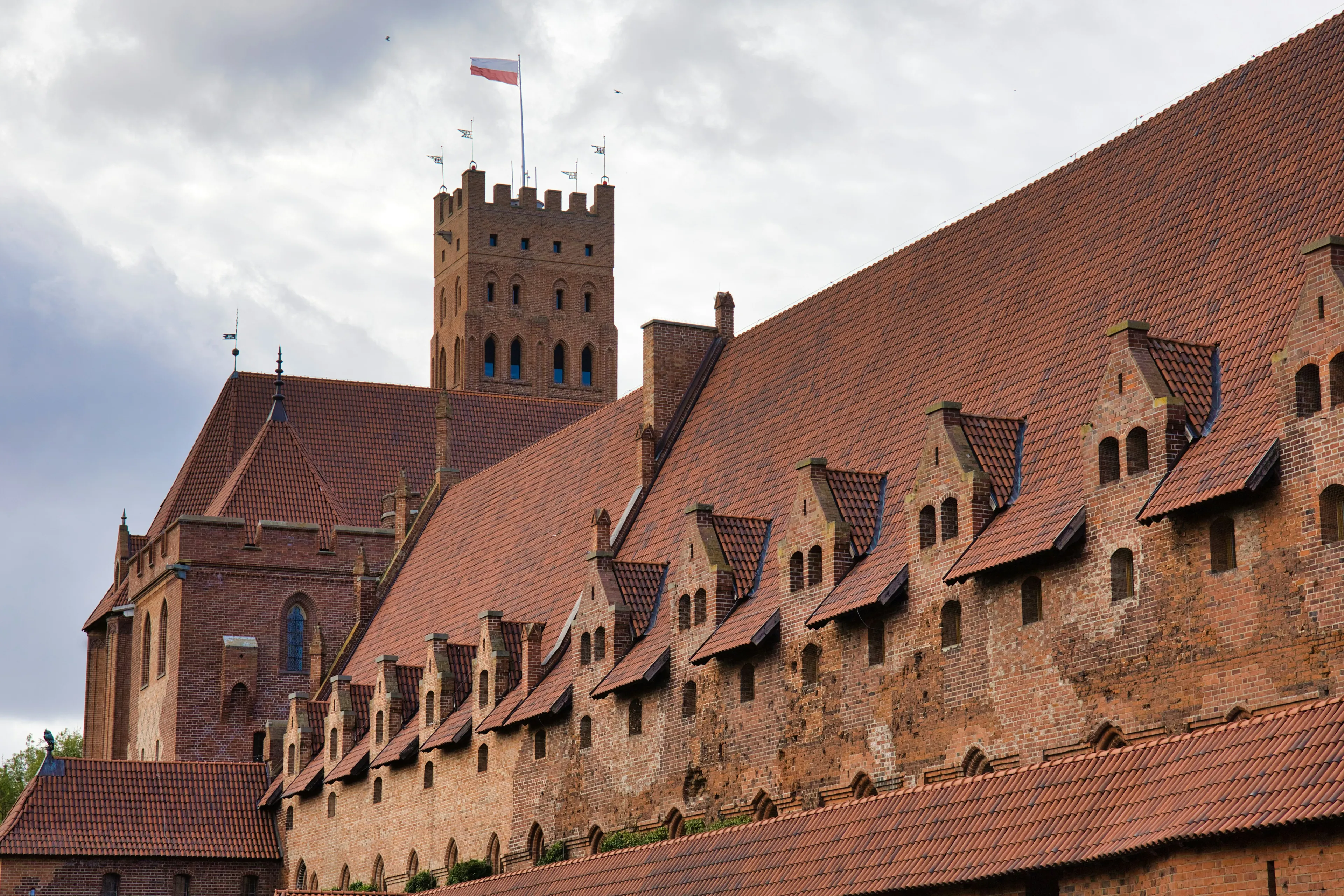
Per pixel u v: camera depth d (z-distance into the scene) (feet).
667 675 276.41
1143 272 234.38
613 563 295.28
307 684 425.69
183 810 390.63
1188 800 152.76
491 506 392.68
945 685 224.74
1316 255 184.24
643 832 274.16
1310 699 177.99
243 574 426.92
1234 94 240.53
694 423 324.80
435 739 332.19
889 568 237.86
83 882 375.04
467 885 253.03
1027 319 251.19
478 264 590.55
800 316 310.86
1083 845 157.89
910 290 283.79
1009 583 216.74
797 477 278.26
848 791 238.48
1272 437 188.24
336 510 442.91
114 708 460.55
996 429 232.53
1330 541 178.81
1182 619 193.36
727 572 268.82
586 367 597.93
